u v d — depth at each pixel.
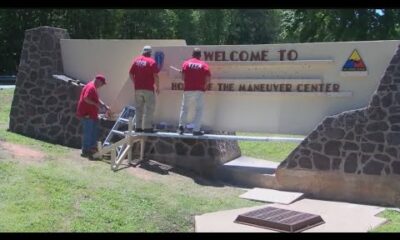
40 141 13.19
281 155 14.85
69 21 40.12
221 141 12.70
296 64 11.27
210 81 12.01
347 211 9.25
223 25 55.06
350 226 8.19
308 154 10.66
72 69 14.00
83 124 12.35
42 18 39.22
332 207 9.60
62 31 14.20
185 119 11.54
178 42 13.33
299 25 27.38
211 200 9.77
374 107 10.08
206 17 53.53
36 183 9.03
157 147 12.41
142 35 44.75
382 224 8.36
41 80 13.86
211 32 54.16
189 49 12.35
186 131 11.71
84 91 12.12
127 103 13.07
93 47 13.80
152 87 11.81
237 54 11.84
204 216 8.65
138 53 13.48
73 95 13.46
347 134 10.30
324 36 26.34
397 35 24.59
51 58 13.93
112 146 11.40
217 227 8.01
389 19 23.97
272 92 11.55
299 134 11.37
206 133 12.02
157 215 8.41
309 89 11.23
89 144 12.10
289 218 8.27
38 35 14.05
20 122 13.95
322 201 10.23
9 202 8.07
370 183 10.05
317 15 26.17
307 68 11.26
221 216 8.66
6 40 39.28
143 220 8.10
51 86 13.72
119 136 12.70
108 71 13.68
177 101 12.47
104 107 12.84
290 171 10.81
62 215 7.80
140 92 11.74
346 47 10.91
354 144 10.24
